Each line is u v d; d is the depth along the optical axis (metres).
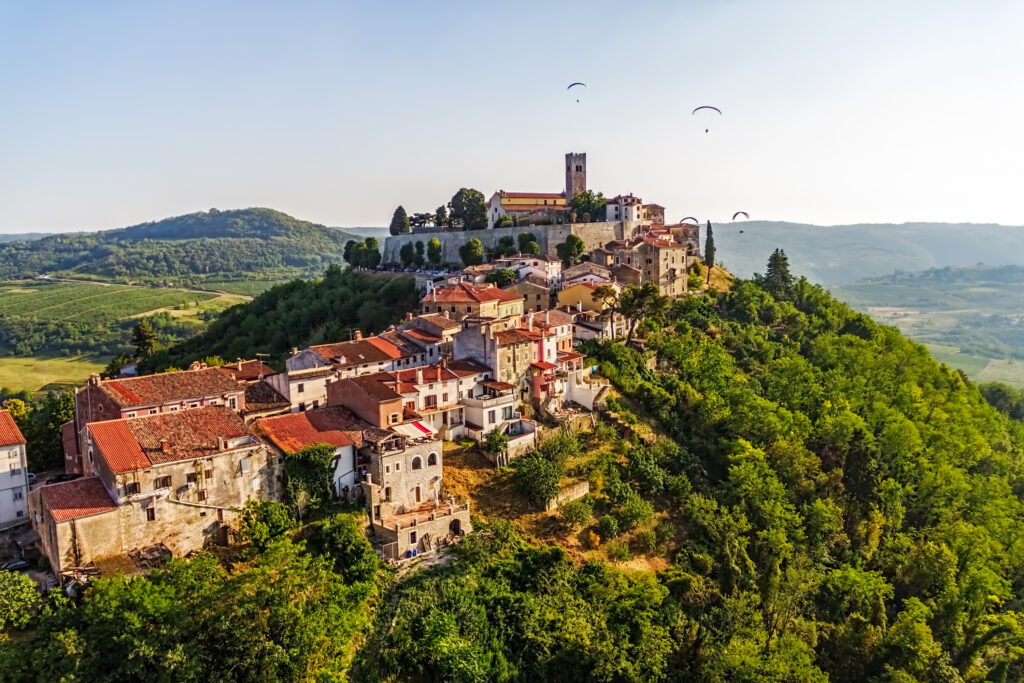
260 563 64.75
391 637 69.88
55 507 66.12
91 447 75.31
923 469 127.19
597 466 105.81
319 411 92.12
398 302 191.00
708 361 149.50
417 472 88.00
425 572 78.56
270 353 173.12
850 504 121.38
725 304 194.12
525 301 166.12
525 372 119.62
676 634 84.62
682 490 108.06
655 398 130.50
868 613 96.25
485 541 84.38
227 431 78.19
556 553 85.44
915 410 148.50
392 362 118.06
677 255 195.62
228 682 58.50
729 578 95.25
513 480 97.19
